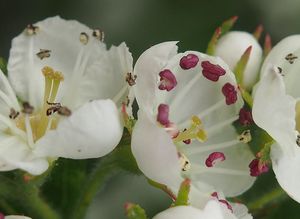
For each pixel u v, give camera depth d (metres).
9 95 0.12
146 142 0.11
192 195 0.12
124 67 0.12
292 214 0.13
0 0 0.15
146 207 0.15
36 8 0.15
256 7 0.15
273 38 0.15
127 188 0.15
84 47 0.12
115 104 0.12
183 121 0.12
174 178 0.11
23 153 0.12
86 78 0.12
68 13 0.15
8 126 0.12
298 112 0.12
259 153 0.12
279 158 0.12
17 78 0.12
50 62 0.12
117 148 0.12
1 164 0.11
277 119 0.11
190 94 0.12
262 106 0.12
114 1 0.15
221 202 0.11
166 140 0.11
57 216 0.13
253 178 0.12
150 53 0.11
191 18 0.15
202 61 0.12
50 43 0.12
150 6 0.15
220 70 0.12
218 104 0.12
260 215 0.13
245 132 0.12
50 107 0.12
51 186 0.13
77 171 0.13
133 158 0.12
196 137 0.12
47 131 0.12
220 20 0.15
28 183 0.12
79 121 0.11
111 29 0.15
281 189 0.13
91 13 0.15
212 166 0.12
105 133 0.11
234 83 0.12
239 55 0.13
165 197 0.15
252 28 0.15
